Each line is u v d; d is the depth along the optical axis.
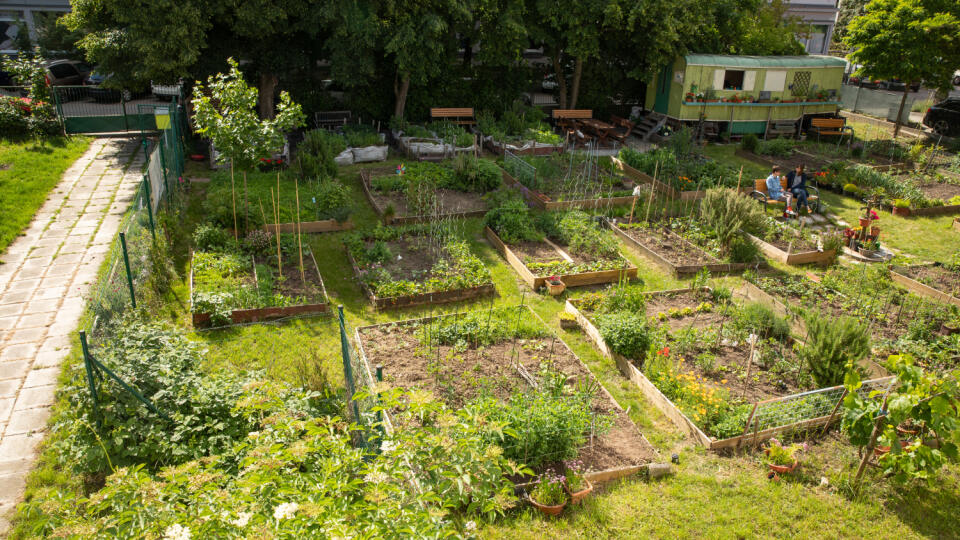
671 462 8.10
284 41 20.20
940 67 22.23
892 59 22.20
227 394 7.74
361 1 19.36
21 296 10.88
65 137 19.33
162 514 4.72
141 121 20.36
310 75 22.30
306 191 15.99
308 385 8.73
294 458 5.17
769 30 26.33
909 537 7.14
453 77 23.41
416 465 5.36
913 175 20.00
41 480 7.20
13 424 8.03
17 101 18.86
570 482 7.31
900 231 16.19
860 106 29.47
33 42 26.77
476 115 24.11
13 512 6.80
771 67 23.48
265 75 20.70
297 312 11.09
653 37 22.11
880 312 11.84
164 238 12.50
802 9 35.72
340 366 9.70
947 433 7.20
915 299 12.28
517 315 11.33
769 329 11.07
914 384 7.22
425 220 15.20
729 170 18.81
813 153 22.61
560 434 7.66
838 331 9.28
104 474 7.12
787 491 7.68
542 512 7.09
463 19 20.77
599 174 18.95
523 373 9.45
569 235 14.22
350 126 21.22
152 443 7.13
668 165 18.48
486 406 7.86
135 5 16.80
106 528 4.67
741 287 12.91
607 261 13.42
